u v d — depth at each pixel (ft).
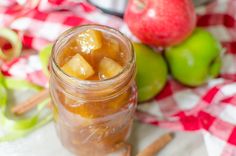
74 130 1.55
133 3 1.73
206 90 1.83
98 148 1.63
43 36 1.89
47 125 1.71
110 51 1.49
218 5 2.06
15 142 1.65
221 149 1.64
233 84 1.76
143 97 1.74
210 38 1.77
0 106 1.73
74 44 1.50
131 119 1.60
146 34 1.75
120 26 1.90
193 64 1.75
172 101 1.80
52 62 1.41
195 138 1.69
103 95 1.41
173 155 1.65
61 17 1.91
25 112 1.75
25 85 1.79
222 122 1.70
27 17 1.91
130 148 1.65
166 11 1.67
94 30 1.49
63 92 1.44
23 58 1.86
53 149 1.66
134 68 1.44
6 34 1.87
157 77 1.72
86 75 1.42
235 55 1.94
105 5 1.90
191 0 1.84
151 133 1.71
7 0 1.95
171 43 1.76
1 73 1.82
